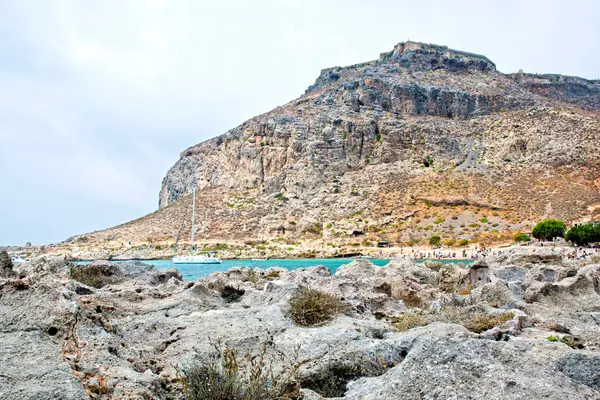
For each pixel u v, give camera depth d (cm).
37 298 852
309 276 2166
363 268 2672
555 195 12762
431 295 1923
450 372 651
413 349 725
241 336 988
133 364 769
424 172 15650
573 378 678
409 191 14350
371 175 15762
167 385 726
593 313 1284
